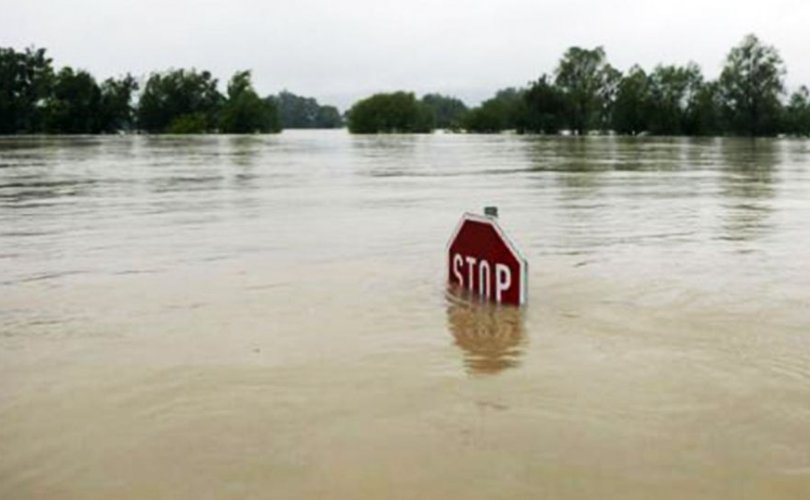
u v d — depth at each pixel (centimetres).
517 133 11688
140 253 1105
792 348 621
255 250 1126
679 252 1084
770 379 548
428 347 629
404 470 411
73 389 534
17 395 524
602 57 10850
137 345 638
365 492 389
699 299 793
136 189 2220
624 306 766
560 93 10906
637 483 398
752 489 393
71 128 10750
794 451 435
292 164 3659
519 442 444
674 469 412
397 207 1717
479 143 7431
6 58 10294
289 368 576
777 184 2364
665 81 9975
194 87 11694
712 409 493
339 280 904
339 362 589
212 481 402
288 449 437
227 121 11638
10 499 388
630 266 977
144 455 432
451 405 500
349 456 427
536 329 682
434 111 14512
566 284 869
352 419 478
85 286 877
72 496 389
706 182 2458
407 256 1069
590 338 652
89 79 10775
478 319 718
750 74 9306
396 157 4462
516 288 770
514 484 396
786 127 9300
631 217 1497
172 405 503
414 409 493
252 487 395
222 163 3744
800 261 1011
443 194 2045
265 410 493
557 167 3356
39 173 2952
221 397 516
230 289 857
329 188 2258
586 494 387
